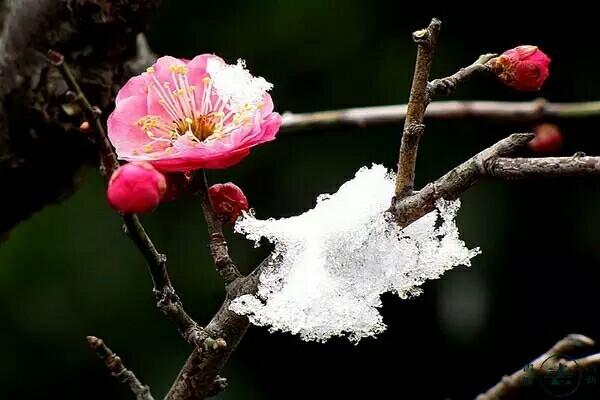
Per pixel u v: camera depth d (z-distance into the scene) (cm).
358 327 57
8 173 64
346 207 57
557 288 94
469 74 59
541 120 71
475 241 94
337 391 95
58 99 64
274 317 57
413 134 57
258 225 57
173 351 95
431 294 93
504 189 95
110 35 64
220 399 95
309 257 57
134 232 57
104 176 57
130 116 59
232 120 59
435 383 93
